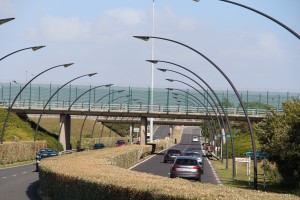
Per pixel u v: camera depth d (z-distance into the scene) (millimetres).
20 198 29234
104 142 135000
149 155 93062
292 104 43719
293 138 39219
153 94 113375
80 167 26578
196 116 101938
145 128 106375
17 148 71812
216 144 99125
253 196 13758
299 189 36594
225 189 15742
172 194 14250
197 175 40312
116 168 26438
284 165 41000
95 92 120125
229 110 99125
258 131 43156
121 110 103250
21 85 115625
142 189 15766
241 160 43312
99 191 18234
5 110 101938
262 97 114500
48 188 26547
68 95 117562
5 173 51625
